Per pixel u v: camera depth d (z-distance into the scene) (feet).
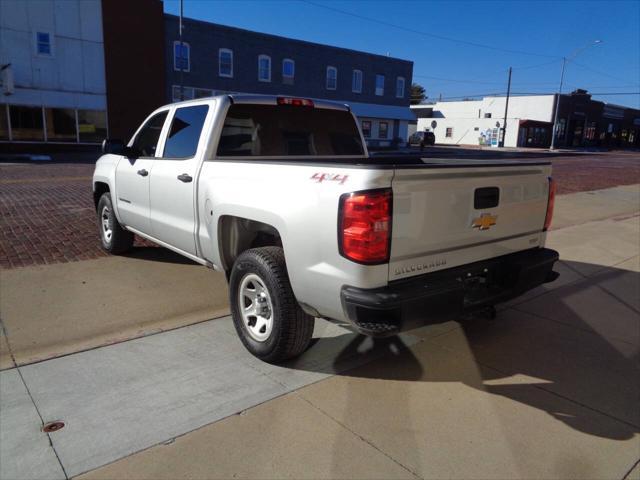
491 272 12.39
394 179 9.64
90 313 15.03
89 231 25.77
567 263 22.18
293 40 130.72
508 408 10.57
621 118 247.70
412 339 13.98
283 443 9.19
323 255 10.24
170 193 15.43
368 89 150.92
